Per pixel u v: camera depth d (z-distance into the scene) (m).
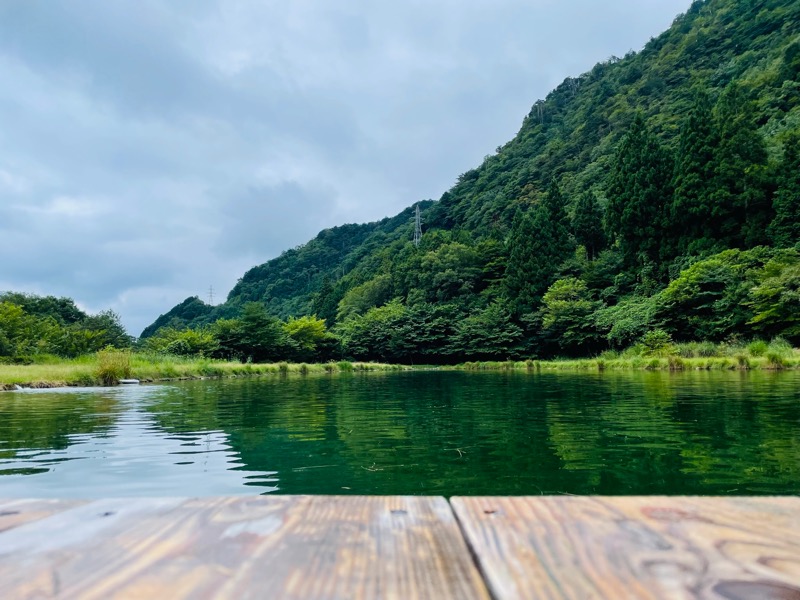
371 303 61.03
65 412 6.57
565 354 37.66
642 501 0.94
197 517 0.86
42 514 0.87
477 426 5.08
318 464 3.44
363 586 0.60
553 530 0.79
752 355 20.16
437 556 0.70
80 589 0.58
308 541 0.75
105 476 3.12
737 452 3.52
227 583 0.60
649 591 0.59
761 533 0.78
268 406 7.36
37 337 27.47
